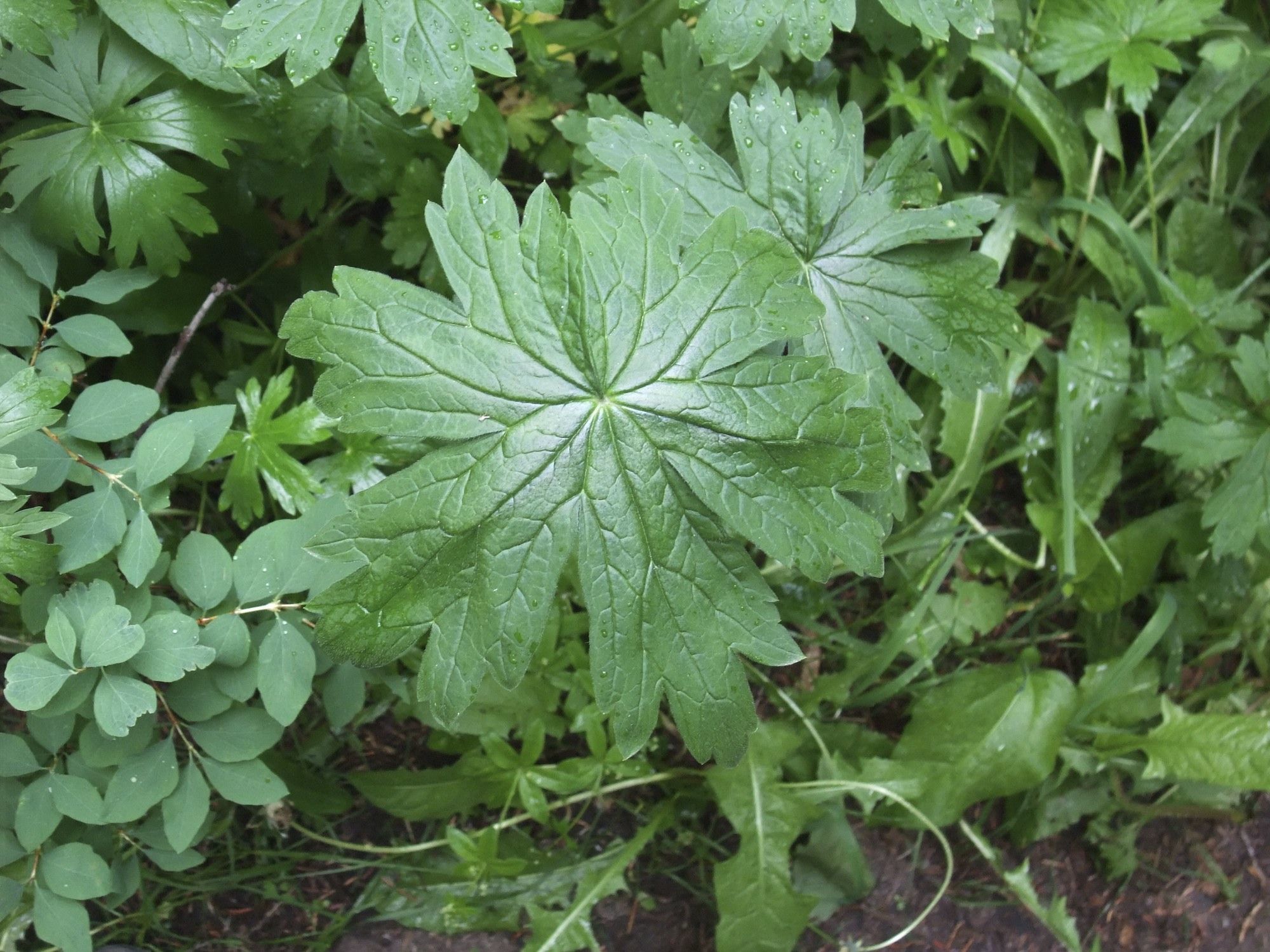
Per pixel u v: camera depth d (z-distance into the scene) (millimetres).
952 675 501
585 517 344
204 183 426
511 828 475
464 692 344
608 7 465
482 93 424
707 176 383
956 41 475
